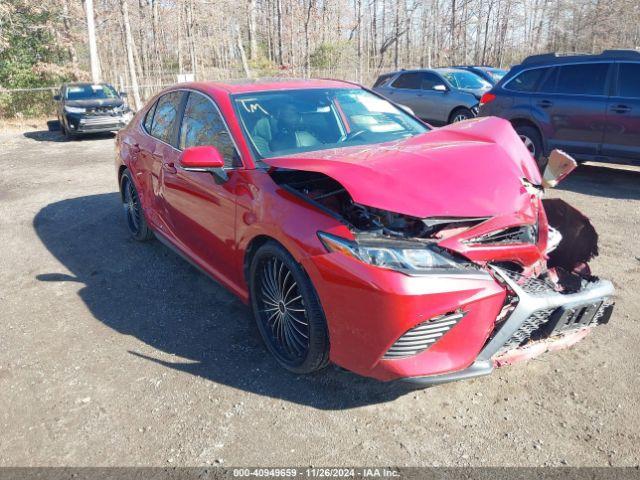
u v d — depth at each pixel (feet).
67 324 13.12
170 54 135.44
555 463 8.30
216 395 10.18
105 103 49.06
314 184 11.20
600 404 9.63
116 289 15.03
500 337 8.84
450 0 117.70
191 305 13.88
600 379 10.32
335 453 8.63
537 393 9.98
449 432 9.04
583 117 25.30
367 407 9.71
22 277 16.19
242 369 10.98
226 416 9.59
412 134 13.50
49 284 15.57
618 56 24.61
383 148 10.85
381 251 8.58
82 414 9.76
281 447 8.80
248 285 11.55
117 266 16.72
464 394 10.01
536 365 10.84
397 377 8.75
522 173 10.33
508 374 10.58
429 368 8.64
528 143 27.76
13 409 9.96
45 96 69.72
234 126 12.19
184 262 16.83
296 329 10.25
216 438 9.04
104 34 106.22
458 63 125.80
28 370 11.22
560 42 133.39
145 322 13.08
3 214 23.29
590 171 28.35
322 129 12.85
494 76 48.42
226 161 12.15
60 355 11.75
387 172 9.29
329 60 115.03
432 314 8.35
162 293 14.65
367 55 137.18
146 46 120.57
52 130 55.11
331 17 125.29
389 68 129.39
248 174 11.24
